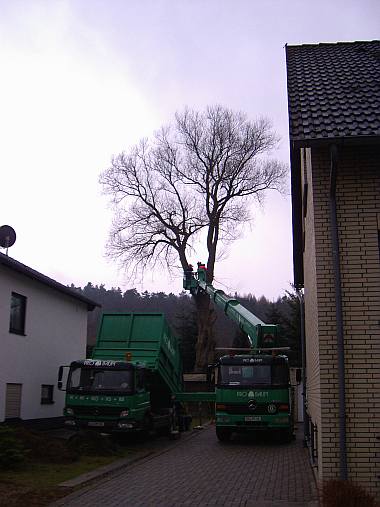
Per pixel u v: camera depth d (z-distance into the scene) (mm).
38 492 9719
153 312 19609
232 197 42406
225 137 42406
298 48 12789
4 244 19344
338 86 10141
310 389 13688
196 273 34188
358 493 7457
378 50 12180
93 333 31219
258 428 18312
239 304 22391
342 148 9219
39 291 19922
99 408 16625
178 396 21078
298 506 8852
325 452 8445
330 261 8969
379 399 8422
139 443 18766
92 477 11242
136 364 17297
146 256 41625
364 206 9008
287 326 39812
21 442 12797
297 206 15797
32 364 19156
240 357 18953
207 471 12578
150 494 9906
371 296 8742
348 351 8625
